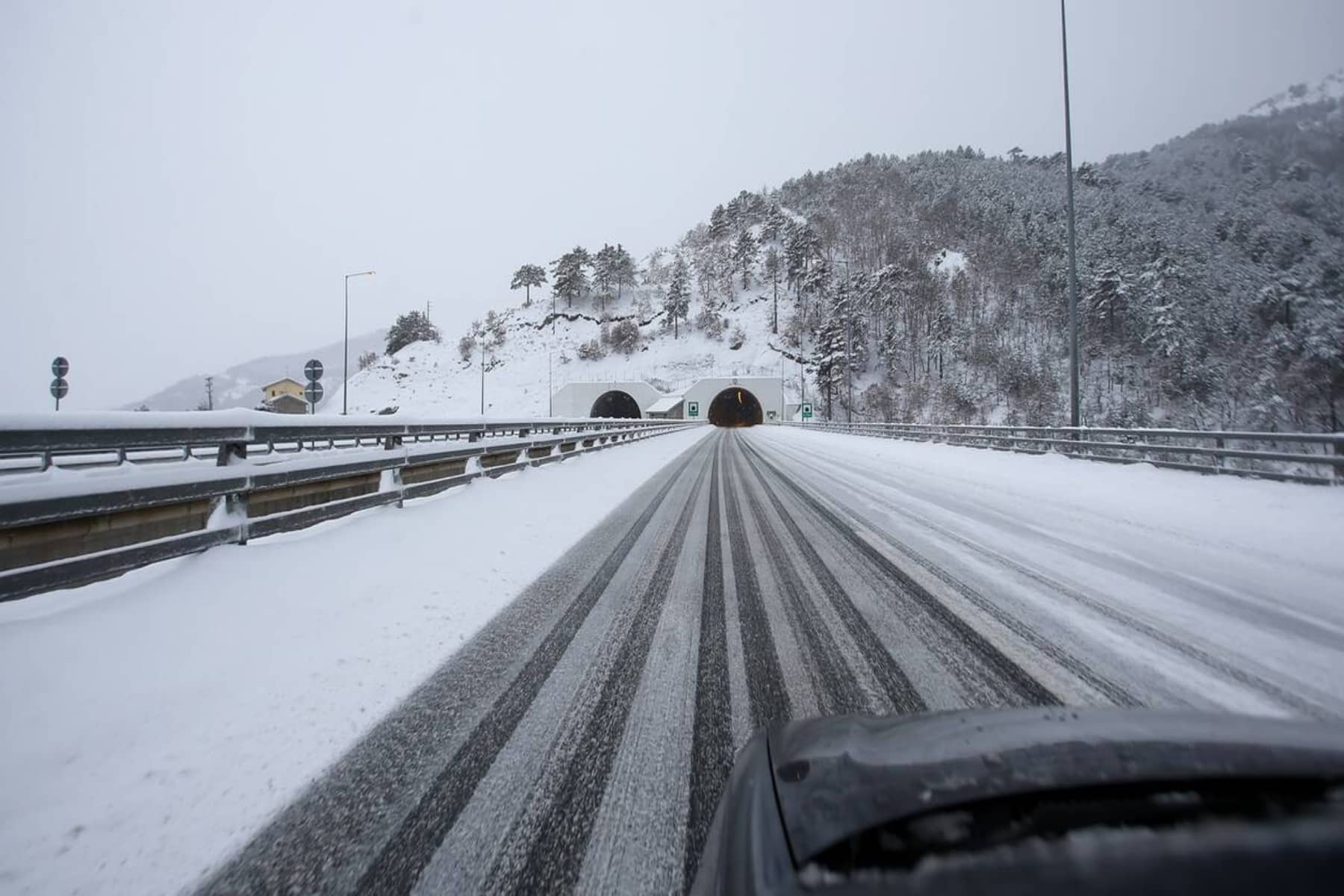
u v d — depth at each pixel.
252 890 1.50
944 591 4.41
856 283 103.19
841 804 1.00
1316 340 39.22
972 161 191.88
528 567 5.13
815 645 3.29
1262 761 0.95
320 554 4.53
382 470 6.27
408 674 2.91
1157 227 91.75
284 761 2.13
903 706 2.51
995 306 99.69
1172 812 0.81
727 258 133.25
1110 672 2.89
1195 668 2.93
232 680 2.72
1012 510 8.16
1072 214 15.39
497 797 1.90
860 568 5.11
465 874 1.55
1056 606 4.01
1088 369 72.12
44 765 2.00
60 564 2.91
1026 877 0.73
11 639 2.64
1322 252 76.56
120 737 2.21
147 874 1.56
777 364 100.81
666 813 1.79
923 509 8.34
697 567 5.14
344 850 1.66
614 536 6.50
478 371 111.56
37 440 2.86
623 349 113.25
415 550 5.18
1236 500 8.10
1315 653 3.14
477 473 8.99
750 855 0.96
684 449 25.91
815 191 183.75
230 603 3.46
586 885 1.49
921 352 89.19
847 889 0.79
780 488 11.02
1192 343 57.88
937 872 0.78
